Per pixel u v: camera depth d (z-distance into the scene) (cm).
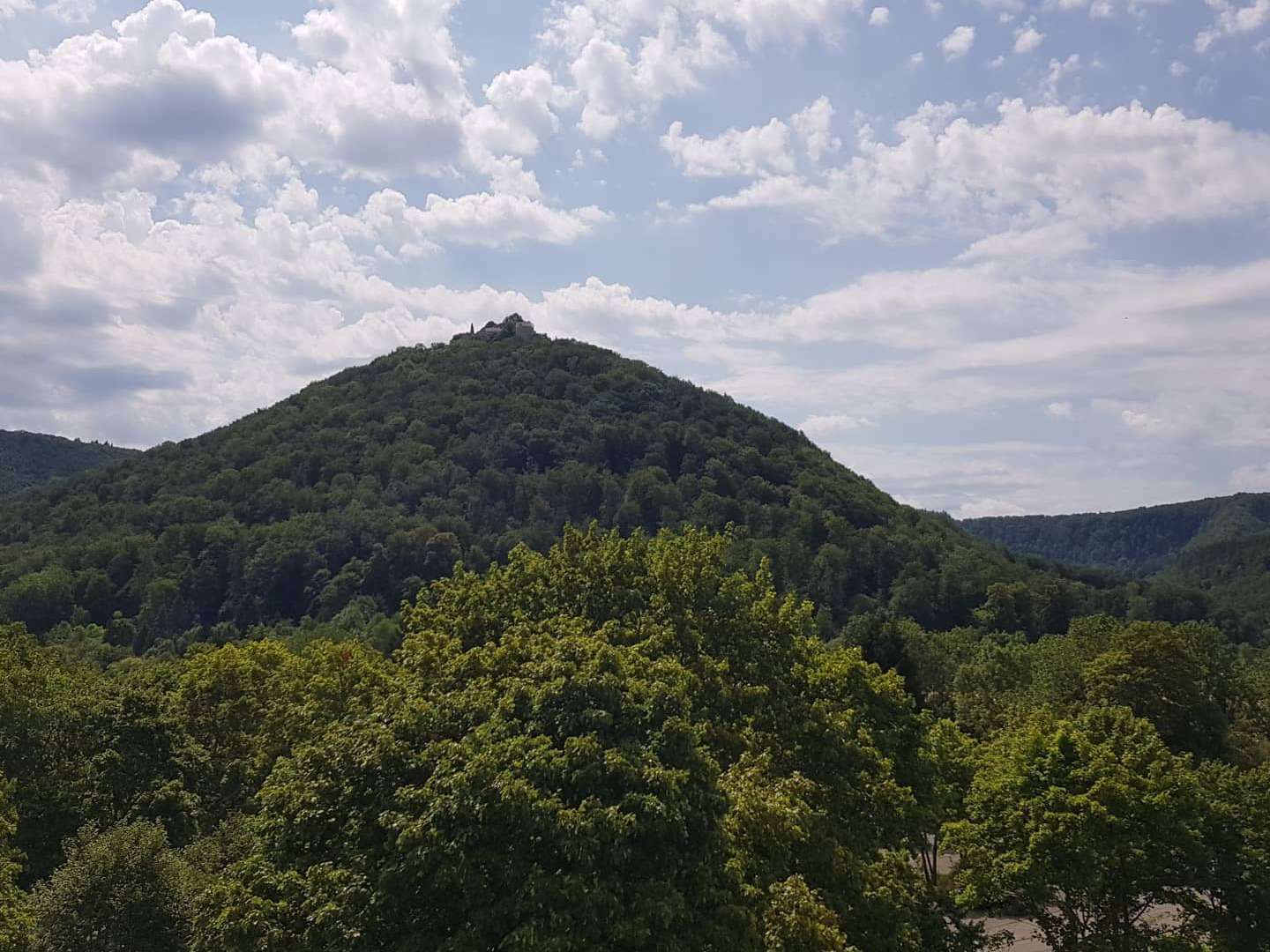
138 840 2364
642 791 1656
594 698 1825
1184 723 4859
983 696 6325
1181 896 2566
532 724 1797
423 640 2439
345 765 1823
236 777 3412
